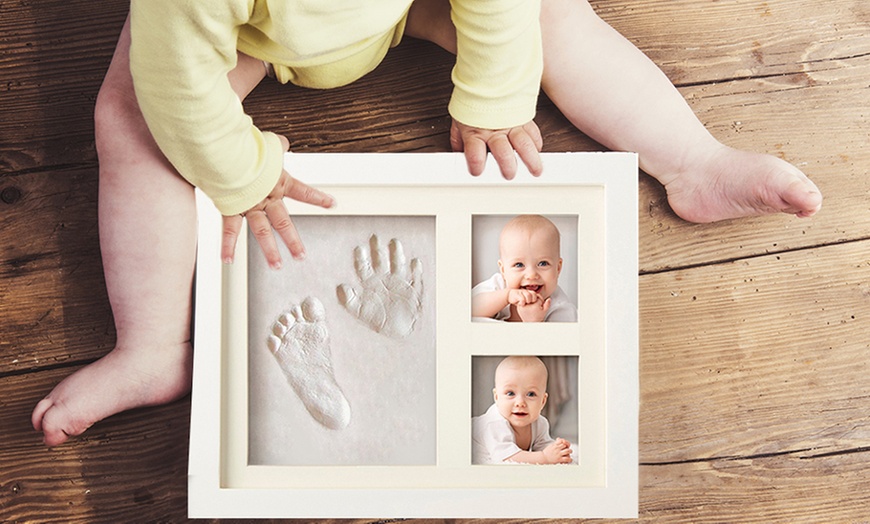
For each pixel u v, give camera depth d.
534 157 0.77
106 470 0.81
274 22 0.61
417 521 0.81
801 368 0.83
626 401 0.77
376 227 0.79
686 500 0.82
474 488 0.77
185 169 0.70
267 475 0.77
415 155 0.78
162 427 0.81
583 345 0.77
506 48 0.70
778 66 0.84
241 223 0.76
